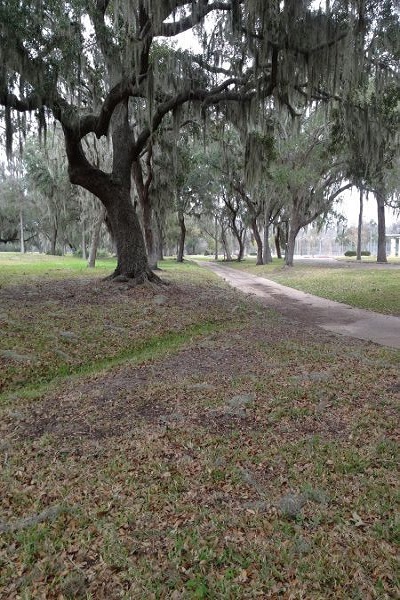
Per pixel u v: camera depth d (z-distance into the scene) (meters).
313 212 35.78
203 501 3.66
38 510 3.68
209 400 6.00
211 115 18.89
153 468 4.24
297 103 17.23
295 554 2.97
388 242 86.12
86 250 48.41
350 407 5.52
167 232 50.22
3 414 5.93
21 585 2.86
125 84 12.98
